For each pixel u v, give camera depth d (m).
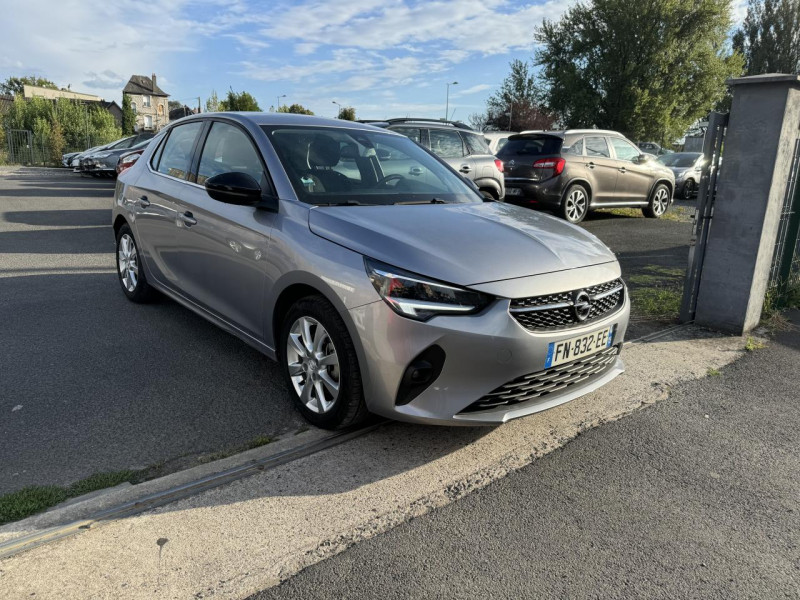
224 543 2.14
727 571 2.12
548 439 3.01
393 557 2.12
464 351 2.50
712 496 2.58
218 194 3.20
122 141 20.28
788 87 4.28
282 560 2.07
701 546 2.25
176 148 4.39
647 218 12.00
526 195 10.41
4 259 6.75
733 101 4.53
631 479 2.69
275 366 3.83
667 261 7.64
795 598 2.00
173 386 3.48
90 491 2.42
